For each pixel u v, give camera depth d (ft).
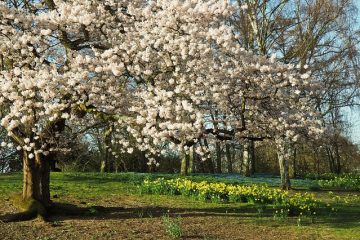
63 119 35.63
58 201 45.32
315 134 37.96
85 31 35.09
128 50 31.58
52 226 34.45
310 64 77.00
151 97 30.71
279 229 36.40
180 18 31.17
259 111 34.47
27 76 30.01
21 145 34.45
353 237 33.94
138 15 34.55
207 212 42.70
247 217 40.78
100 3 35.68
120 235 32.53
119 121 31.86
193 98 31.19
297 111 35.60
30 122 32.19
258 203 48.47
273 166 128.57
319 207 47.16
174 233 32.55
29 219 35.99
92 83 31.12
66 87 29.73
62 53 36.24
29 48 31.91
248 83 32.81
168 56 32.53
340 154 135.23
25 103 29.27
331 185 79.46
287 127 33.91
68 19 31.55
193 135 29.27
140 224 36.40
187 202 48.29
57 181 60.75
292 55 74.38
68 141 35.99
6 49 32.89
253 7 72.79
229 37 29.71
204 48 30.27
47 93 29.48
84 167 95.14
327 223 39.22
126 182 62.75
